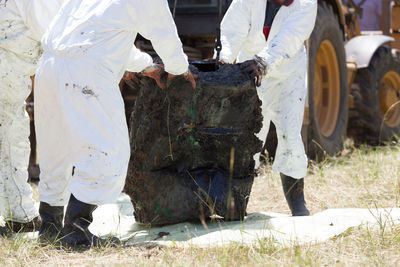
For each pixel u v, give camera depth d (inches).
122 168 272.2
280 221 313.9
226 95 313.3
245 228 303.4
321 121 613.9
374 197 396.8
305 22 333.7
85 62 265.4
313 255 250.1
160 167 323.6
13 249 275.9
